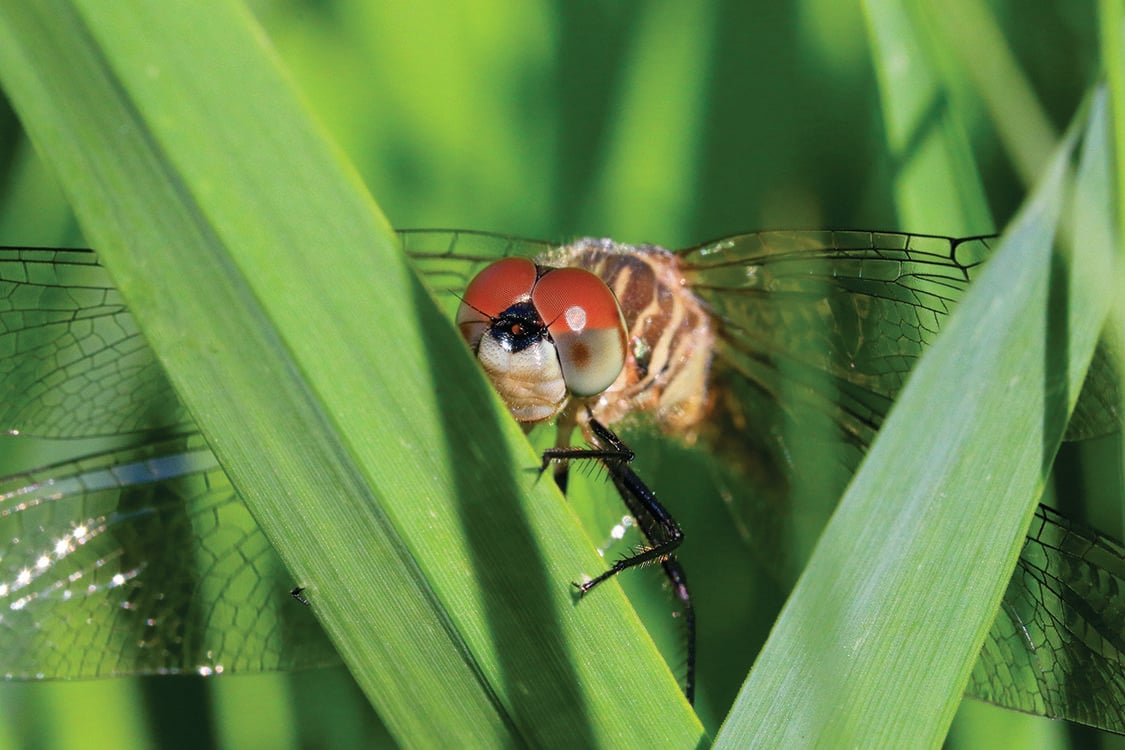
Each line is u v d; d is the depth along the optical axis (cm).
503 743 24
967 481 24
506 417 24
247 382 24
